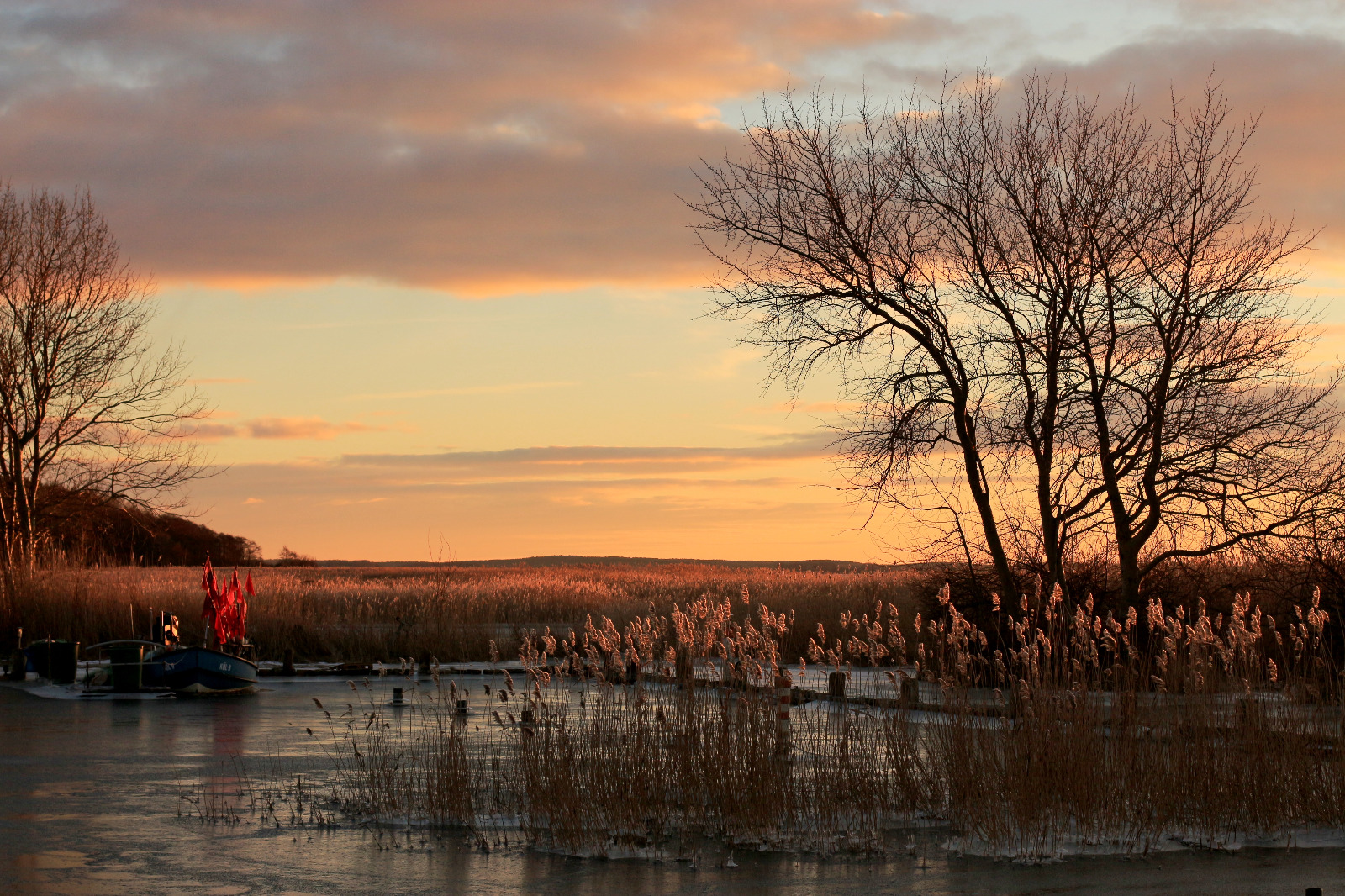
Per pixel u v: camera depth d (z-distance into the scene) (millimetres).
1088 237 23188
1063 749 11711
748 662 13000
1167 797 11719
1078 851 10867
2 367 40906
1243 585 23844
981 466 24719
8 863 10273
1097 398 23375
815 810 12180
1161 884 9711
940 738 12586
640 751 12117
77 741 18062
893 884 9719
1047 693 12281
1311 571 22734
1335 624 21562
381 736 18141
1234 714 12469
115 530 58625
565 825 11148
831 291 24703
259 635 34312
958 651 12891
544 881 9805
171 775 14867
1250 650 12820
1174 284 23328
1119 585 25328
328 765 15594
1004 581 24250
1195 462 23703
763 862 10484
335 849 10859
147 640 29328
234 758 16219
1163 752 12094
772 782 11992
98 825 11828
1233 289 23125
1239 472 23484
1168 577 24953
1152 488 23453
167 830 11602
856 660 28906
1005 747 11852
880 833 11414
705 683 14016
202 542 106062
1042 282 23656
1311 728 12422
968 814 11523
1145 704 12938
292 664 30109
